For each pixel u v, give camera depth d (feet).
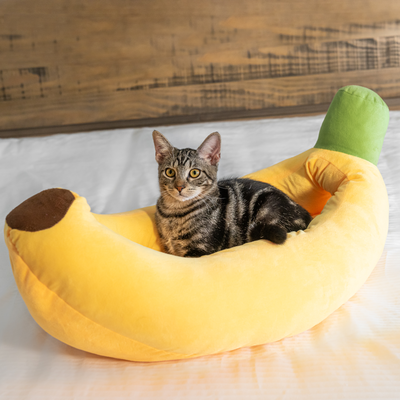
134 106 10.15
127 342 2.98
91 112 10.18
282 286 3.05
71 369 3.16
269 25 9.51
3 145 8.61
